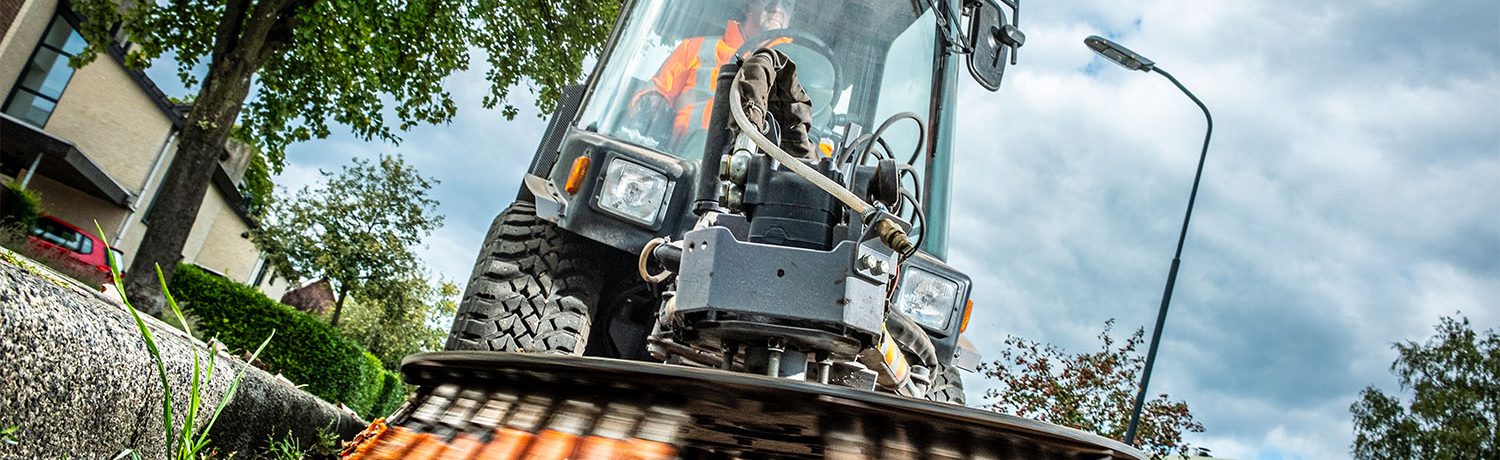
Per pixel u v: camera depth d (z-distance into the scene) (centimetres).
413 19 1565
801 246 174
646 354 361
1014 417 111
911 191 401
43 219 1559
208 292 1381
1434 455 3534
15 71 2142
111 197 2309
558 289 348
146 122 2428
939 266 365
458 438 113
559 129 430
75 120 2267
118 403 170
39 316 143
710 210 208
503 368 116
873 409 107
